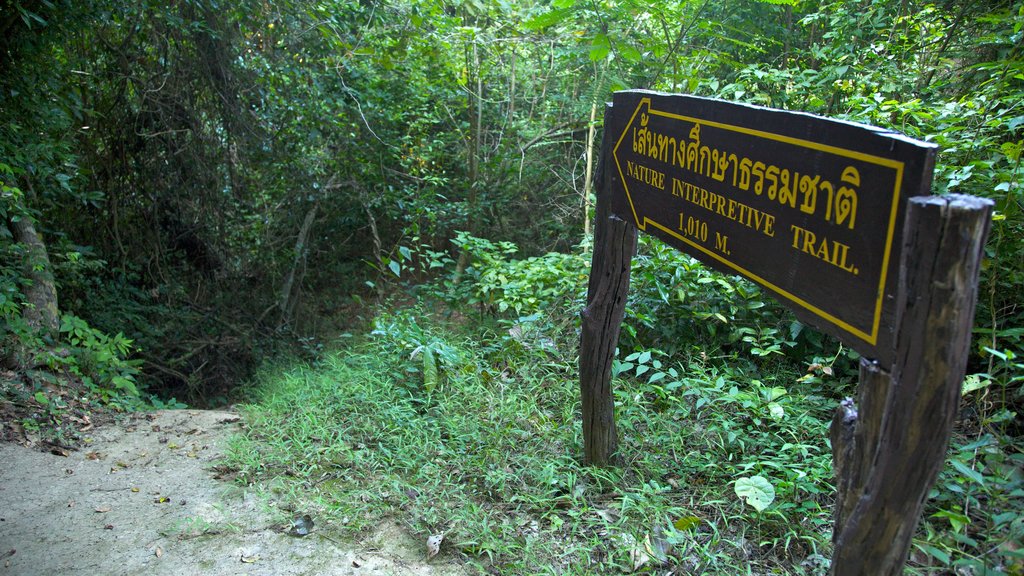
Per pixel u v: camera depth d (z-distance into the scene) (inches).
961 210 50.6
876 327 61.7
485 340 196.5
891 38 210.5
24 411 169.0
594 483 126.7
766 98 204.7
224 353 364.8
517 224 421.1
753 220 80.7
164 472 141.9
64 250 274.4
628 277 117.9
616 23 239.9
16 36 229.6
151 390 332.2
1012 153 130.7
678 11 227.1
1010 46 178.4
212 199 370.6
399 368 176.9
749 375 159.8
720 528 112.2
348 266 433.7
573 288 203.0
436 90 401.4
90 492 133.5
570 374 169.9
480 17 355.9
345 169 394.9
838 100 204.4
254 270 401.4
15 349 187.6
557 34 348.8
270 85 351.3
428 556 109.7
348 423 156.1
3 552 113.3
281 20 331.0
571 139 397.4
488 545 108.1
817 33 259.8
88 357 199.2
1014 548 89.1
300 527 118.3
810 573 100.0
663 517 113.1
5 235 216.5
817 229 69.6
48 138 254.2
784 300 75.9
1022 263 131.8
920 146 55.9
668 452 134.9
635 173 108.8
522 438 142.9
